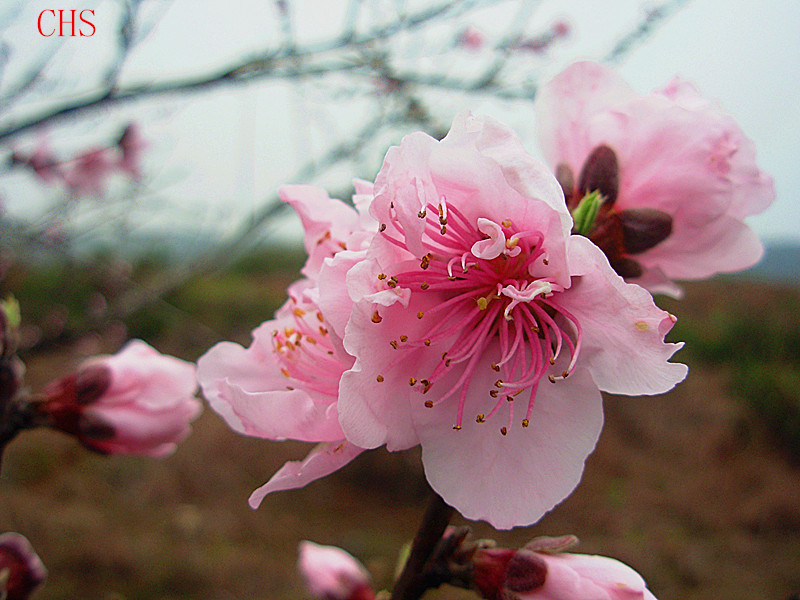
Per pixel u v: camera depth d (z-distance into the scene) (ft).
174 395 0.41
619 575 0.25
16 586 0.36
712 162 0.29
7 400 0.38
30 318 1.36
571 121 0.31
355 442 0.22
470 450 0.24
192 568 1.67
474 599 1.29
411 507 2.27
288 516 2.09
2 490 1.96
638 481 2.34
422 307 0.26
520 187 0.22
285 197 0.28
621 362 0.23
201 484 2.19
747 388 2.67
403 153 0.23
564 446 0.23
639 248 0.30
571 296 0.25
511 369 0.26
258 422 0.23
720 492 2.22
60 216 1.03
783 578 1.75
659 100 0.29
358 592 0.49
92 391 0.40
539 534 2.02
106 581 1.59
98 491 2.07
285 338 0.28
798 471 2.37
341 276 0.23
